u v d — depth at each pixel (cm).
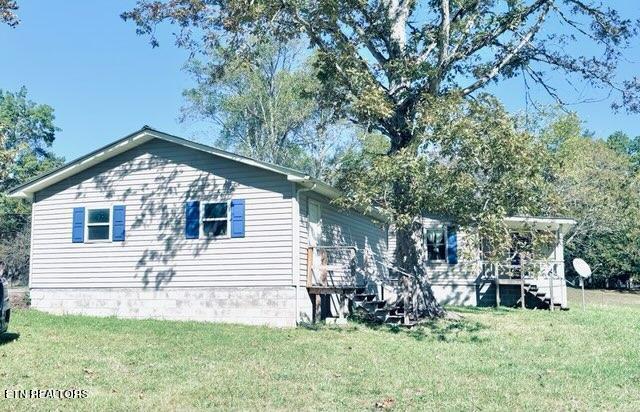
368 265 2441
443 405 861
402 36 1889
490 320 1933
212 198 1798
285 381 988
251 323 1711
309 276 1792
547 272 2378
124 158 1903
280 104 4003
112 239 1877
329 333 1570
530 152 1467
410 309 1811
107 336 1405
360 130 3978
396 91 1809
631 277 4509
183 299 1783
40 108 5475
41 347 1237
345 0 1742
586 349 1407
